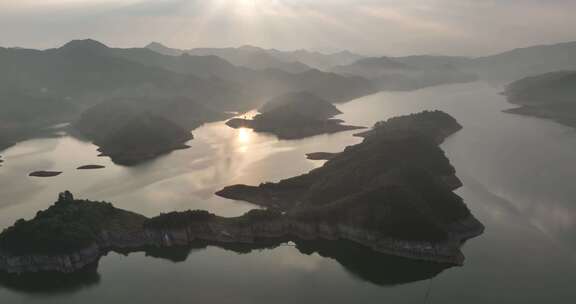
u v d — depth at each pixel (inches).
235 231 5162.4
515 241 4953.3
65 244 4687.5
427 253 4616.1
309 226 5147.6
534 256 4643.2
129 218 5423.2
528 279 4252.0
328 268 4660.4
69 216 5093.5
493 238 5024.6
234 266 4712.1
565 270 4382.4
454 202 5388.8
